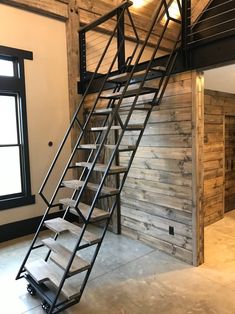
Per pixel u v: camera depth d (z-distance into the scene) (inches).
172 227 126.7
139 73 116.1
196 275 111.0
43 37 166.4
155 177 132.6
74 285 104.5
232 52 97.7
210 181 169.3
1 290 103.6
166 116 124.0
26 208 162.2
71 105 179.3
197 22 113.0
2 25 149.1
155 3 218.2
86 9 184.9
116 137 150.8
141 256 128.9
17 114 159.6
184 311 88.7
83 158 182.4
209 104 163.2
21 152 161.2
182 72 115.5
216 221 176.2
